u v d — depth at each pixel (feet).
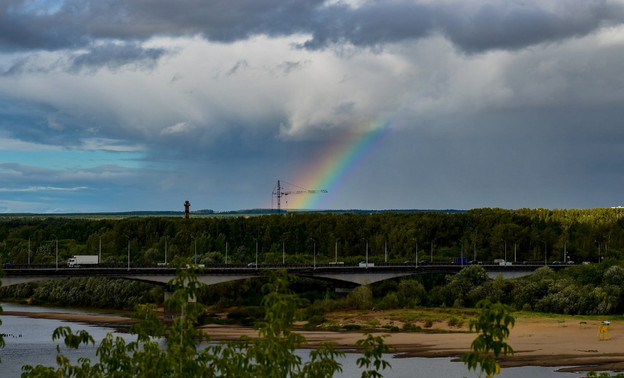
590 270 631.97
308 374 98.53
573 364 380.58
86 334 104.99
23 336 473.67
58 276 546.26
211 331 524.52
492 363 85.87
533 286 620.08
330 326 542.16
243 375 91.66
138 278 579.89
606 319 555.69
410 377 343.05
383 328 535.60
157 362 92.79
